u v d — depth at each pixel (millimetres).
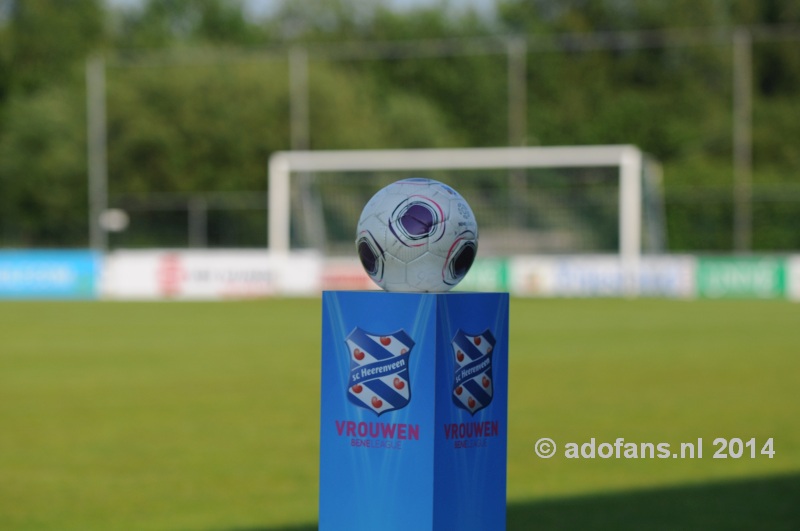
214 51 96375
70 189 88125
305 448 18234
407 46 104562
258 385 26250
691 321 44000
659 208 72812
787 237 75000
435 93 103188
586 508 14062
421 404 8508
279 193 62938
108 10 108625
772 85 105938
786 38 104625
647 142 100125
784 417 21188
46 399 24062
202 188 88125
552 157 60312
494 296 8875
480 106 102125
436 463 8508
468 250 9211
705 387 25469
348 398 8758
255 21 116875
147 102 88875
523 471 16391
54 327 42719
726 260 60219
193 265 62188
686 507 14086
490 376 8891
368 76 100875
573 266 60875
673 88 104250
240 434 19578
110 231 85250
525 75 102500
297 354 33219
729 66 103750
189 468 16672
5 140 89812
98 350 34438
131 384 26500
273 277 61469
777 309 50656
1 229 88438
